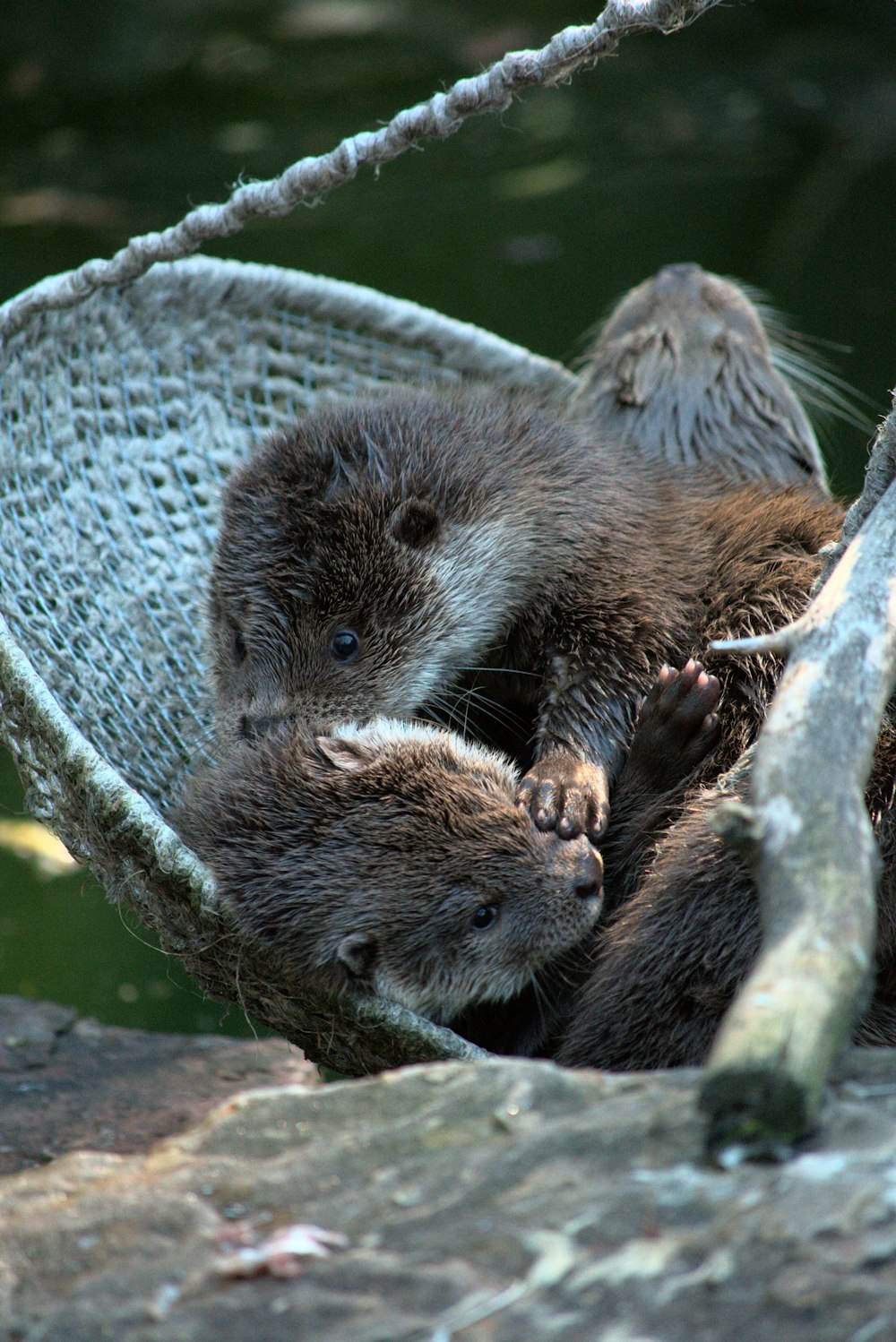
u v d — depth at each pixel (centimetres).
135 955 1040
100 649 808
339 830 663
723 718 719
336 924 636
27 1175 425
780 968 352
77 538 840
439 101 672
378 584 731
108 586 843
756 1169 345
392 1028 608
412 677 748
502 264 1870
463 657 766
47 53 2511
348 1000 618
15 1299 359
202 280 935
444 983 666
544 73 641
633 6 600
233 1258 356
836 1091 376
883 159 2106
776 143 2189
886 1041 586
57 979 1005
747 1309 317
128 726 796
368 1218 362
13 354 834
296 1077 805
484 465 764
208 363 955
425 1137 388
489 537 751
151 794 777
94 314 890
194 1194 383
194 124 2277
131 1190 389
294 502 739
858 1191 335
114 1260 365
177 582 880
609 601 755
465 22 2572
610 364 985
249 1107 417
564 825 687
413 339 1013
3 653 668
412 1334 324
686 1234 336
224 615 767
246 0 2686
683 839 643
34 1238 376
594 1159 363
